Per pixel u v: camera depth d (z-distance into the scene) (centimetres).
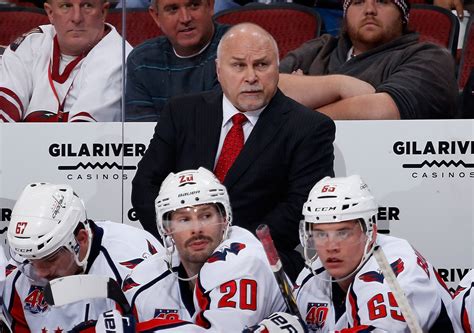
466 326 945
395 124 1197
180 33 1242
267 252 845
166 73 1254
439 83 1224
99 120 1256
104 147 1236
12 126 1236
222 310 903
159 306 964
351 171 1203
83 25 1264
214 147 1145
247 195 1118
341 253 912
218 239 942
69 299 891
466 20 1346
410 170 1198
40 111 1274
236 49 1126
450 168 1194
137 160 1234
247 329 888
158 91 1256
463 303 948
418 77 1222
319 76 1247
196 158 1145
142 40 1282
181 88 1251
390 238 967
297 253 1111
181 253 941
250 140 1129
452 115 1230
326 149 1129
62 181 1238
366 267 916
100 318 903
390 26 1251
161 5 1246
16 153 1238
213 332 899
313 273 942
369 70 1253
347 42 1291
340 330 906
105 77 1262
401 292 850
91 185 1236
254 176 1119
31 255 936
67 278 895
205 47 1255
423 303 909
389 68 1244
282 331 869
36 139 1238
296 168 1118
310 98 1245
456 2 1350
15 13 1307
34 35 1292
